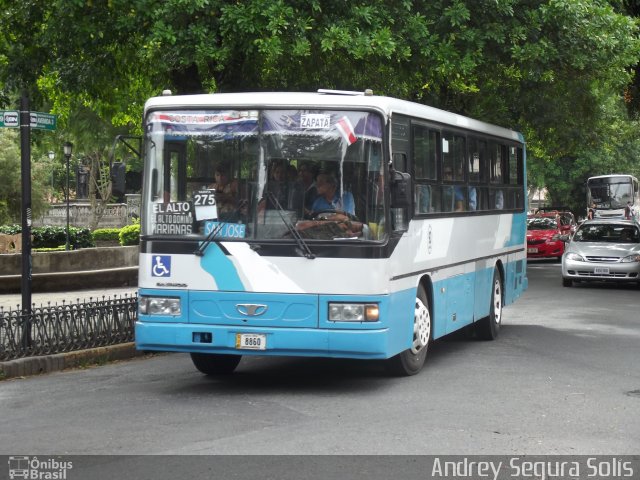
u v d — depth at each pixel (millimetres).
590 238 26531
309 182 10180
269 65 17016
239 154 10266
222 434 8297
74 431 8453
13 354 11984
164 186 10430
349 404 9719
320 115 10219
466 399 10000
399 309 10656
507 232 16156
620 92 28828
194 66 16172
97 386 10953
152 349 10477
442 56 16297
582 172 61844
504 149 15945
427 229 11773
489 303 14930
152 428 8555
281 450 7707
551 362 12695
